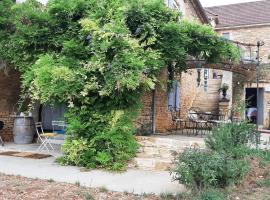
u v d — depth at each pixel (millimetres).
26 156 9945
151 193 6461
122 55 8453
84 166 8789
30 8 9758
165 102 14492
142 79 8617
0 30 10227
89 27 8805
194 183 6215
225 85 21188
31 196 6051
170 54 9898
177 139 11164
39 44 9836
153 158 9289
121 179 7574
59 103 9289
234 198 6094
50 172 8031
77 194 6242
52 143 11883
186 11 18672
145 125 12500
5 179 7219
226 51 10930
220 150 7555
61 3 9539
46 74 8602
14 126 12289
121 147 8828
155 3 9711
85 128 8898
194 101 20203
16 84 13039
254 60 14320
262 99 21750
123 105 9016
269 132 18391
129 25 9523
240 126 8938
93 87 8602
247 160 7824
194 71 19906
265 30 24203
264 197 6211
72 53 9211
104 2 9609
